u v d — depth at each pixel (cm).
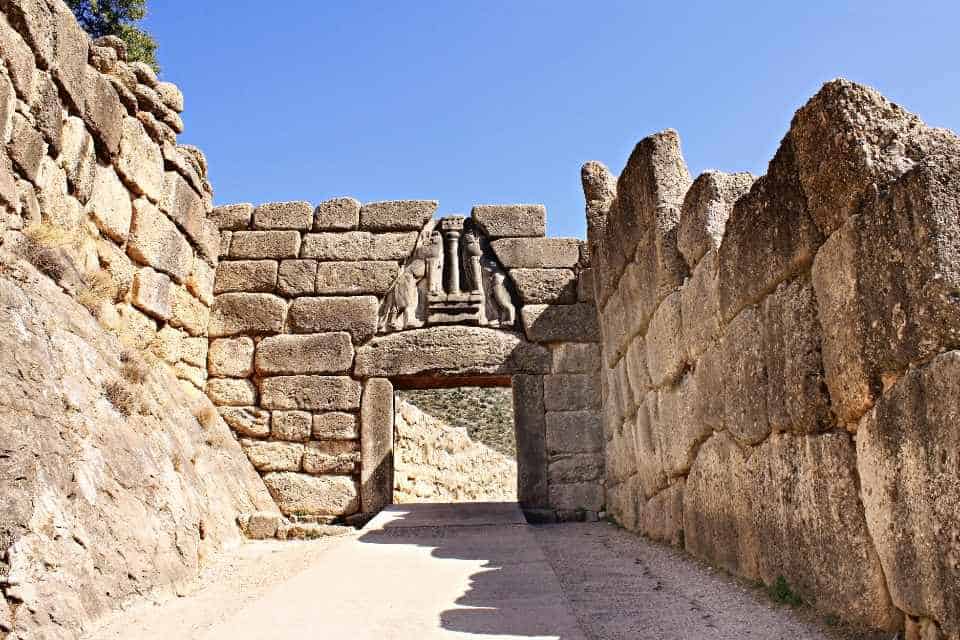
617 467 1094
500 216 1270
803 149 500
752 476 601
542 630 504
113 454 679
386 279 1237
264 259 1251
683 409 771
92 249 905
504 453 2284
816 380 496
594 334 1220
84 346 745
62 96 855
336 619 540
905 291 397
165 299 1073
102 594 562
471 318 1223
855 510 454
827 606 484
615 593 622
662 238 812
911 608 395
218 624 531
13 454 537
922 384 381
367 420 1183
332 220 1262
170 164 1116
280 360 1206
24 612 482
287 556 860
